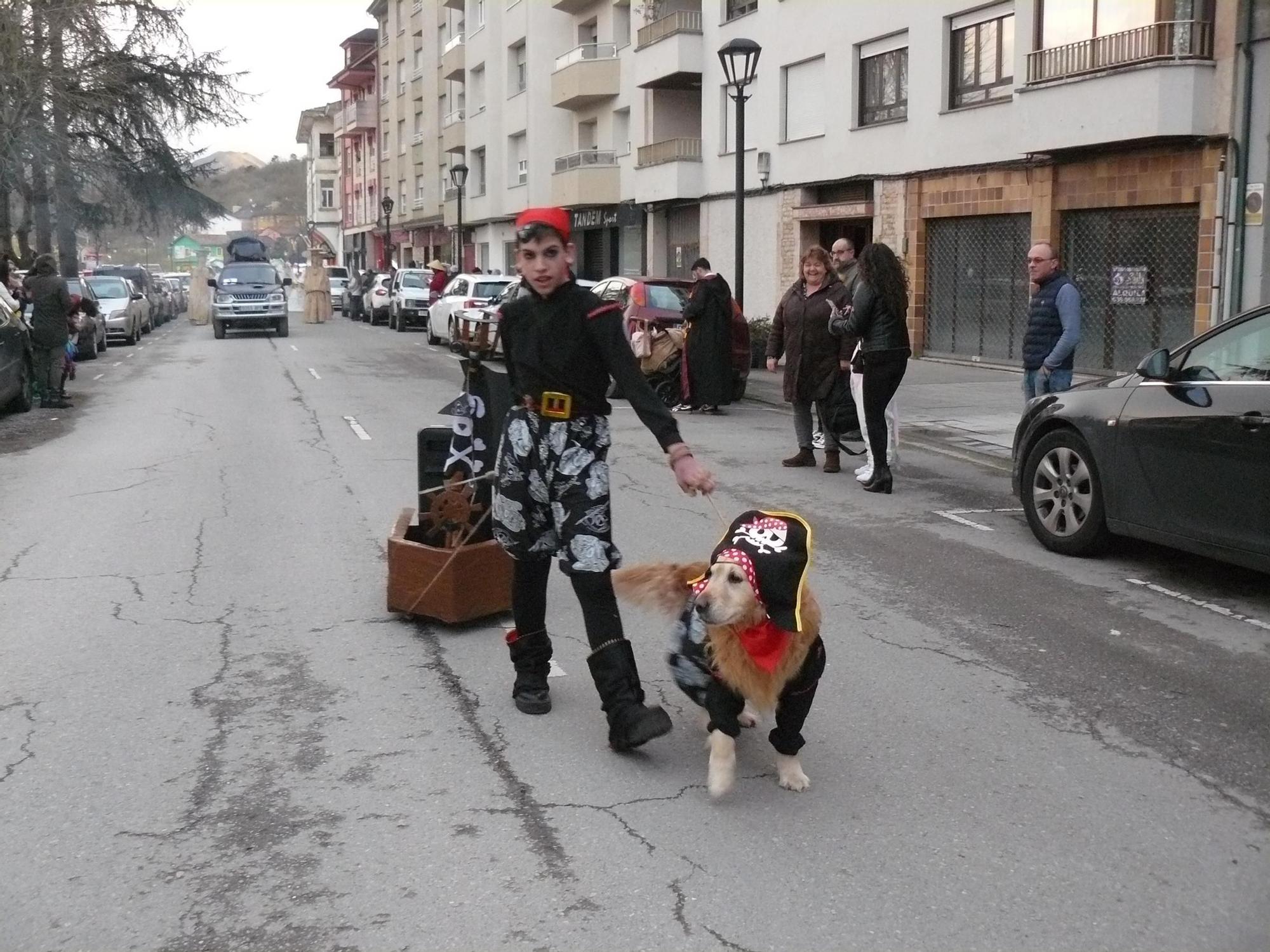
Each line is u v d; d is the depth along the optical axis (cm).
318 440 1255
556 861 381
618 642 462
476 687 535
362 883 367
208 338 3191
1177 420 684
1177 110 1620
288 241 11412
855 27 2367
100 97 2955
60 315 1529
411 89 5969
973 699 528
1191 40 1614
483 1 4647
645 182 3177
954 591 700
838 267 1089
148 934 340
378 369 2159
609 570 459
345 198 7969
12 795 425
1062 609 665
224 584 697
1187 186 1677
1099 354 1875
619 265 3612
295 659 569
